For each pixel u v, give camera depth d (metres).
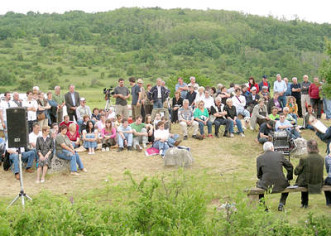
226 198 9.73
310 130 16.91
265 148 8.98
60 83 128.88
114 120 16.05
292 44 155.75
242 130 16.30
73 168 12.37
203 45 159.12
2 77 123.94
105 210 6.49
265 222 6.56
